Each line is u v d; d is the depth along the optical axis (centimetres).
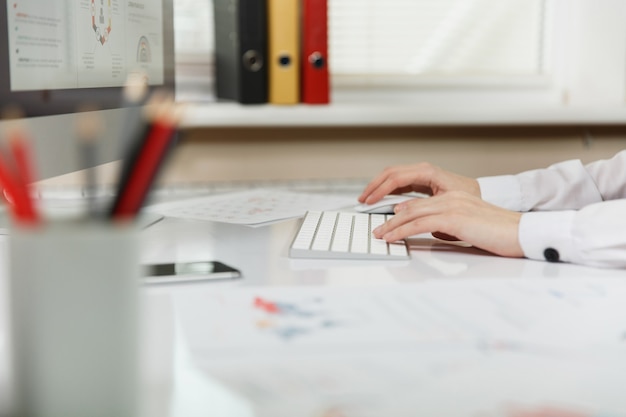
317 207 127
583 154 208
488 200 123
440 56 224
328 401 47
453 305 67
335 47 221
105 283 44
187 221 115
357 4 220
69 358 44
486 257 91
